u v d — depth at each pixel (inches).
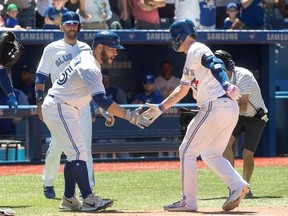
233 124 876.0
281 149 1951.3
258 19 1931.6
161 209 936.3
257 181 1321.4
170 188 1245.1
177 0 1876.2
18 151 1706.4
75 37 1058.7
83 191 880.3
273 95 1931.6
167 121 1792.6
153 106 869.2
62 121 869.2
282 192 1164.5
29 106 1685.5
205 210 889.5
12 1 1813.5
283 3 2081.7
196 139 868.6
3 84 958.4
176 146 1797.5
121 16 1862.7
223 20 2021.4
